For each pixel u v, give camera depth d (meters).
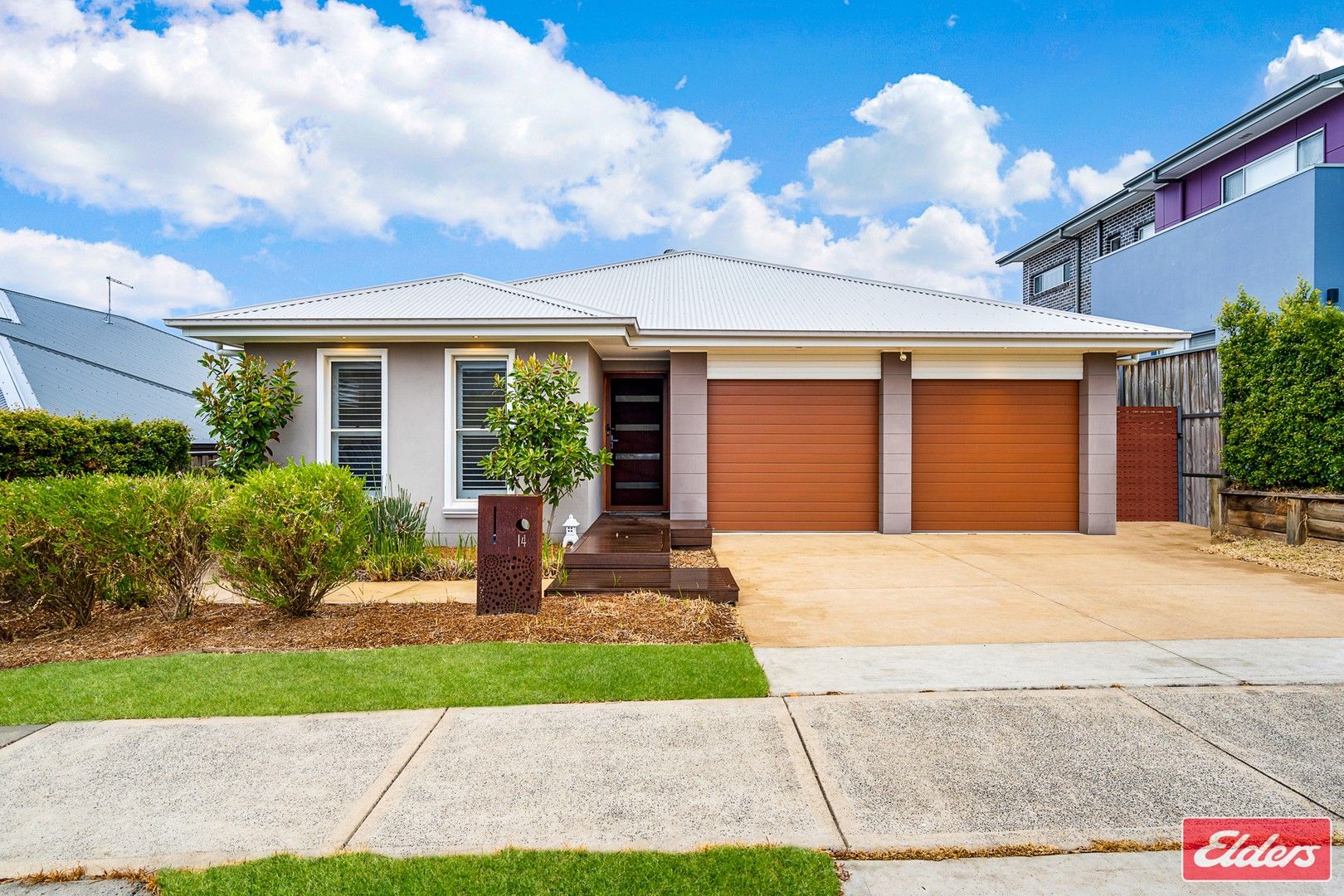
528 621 5.35
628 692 3.87
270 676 4.12
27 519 5.02
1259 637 5.03
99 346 17.06
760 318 10.92
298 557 5.34
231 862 2.37
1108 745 3.24
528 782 2.91
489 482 9.38
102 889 2.26
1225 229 13.33
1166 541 9.93
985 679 4.11
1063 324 10.66
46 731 3.41
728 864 2.34
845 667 4.36
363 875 2.27
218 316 8.80
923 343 10.16
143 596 5.73
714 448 10.88
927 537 10.42
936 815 2.65
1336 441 8.19
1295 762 3.09
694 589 6.15
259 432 8.70
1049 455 10.84
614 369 11.46
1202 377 11.59
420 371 9.23
